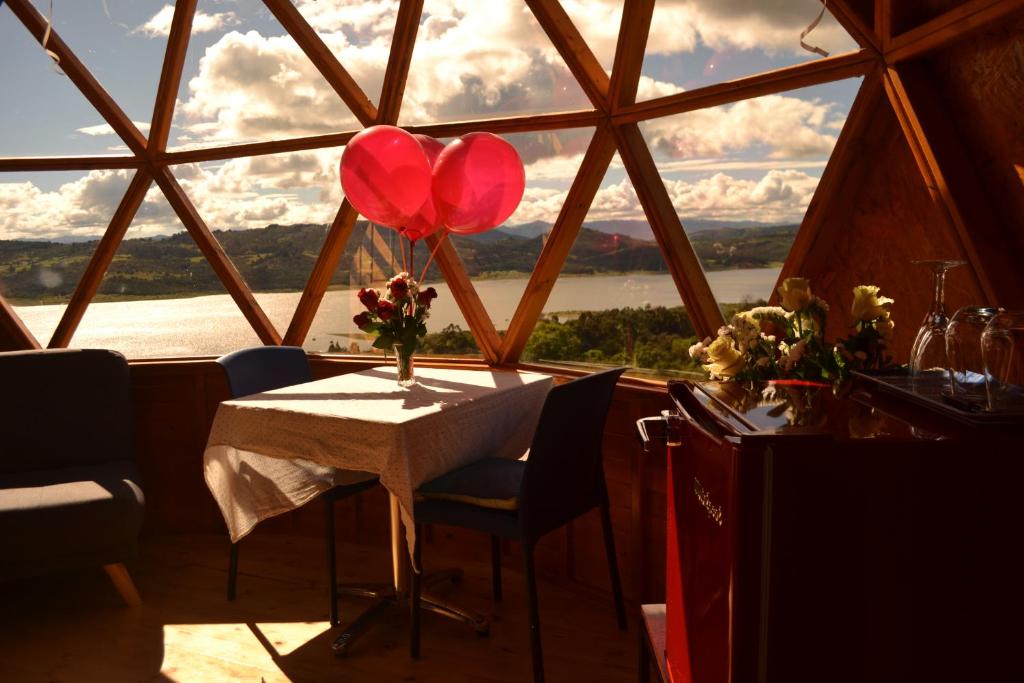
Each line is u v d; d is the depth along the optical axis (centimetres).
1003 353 158
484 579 433
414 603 343
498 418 370
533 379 400
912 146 275
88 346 532
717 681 160
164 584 431
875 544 149
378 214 367
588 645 360
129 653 355
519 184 373
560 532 423
